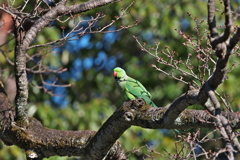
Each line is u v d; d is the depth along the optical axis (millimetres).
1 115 8016
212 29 4973
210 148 15039
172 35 15414
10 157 14375
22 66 7828
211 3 4969
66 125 15391
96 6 8562
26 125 7887
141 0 15766
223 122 4770
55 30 15453
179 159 6969
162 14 15555
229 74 14695
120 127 6832
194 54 14125
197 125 6105
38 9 8445
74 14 8727
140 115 6613
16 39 7758
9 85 13859
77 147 7469
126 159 7645
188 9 15336
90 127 15117
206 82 5434
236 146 4680
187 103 5812
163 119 6359
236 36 4844
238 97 14711
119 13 15773
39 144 7637
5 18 12031
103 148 7277
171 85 15648
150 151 7387
